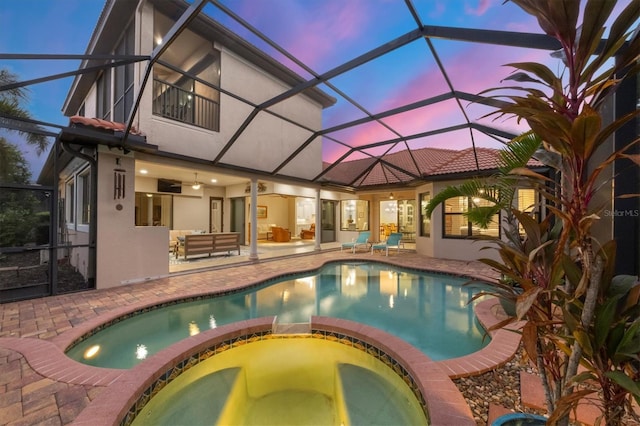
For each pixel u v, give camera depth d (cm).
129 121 534
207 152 882
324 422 288
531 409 234
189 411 284
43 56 390
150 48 752
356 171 1506
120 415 216
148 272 672
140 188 1101
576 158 128
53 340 354
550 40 315
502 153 231
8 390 253
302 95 1242
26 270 615
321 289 705
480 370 286
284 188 1243
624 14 116
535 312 157
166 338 431
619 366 137
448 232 1042
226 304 582
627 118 107
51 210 545
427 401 229
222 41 911
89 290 579
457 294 668
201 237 981
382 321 502
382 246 1141
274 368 372
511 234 191
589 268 127
